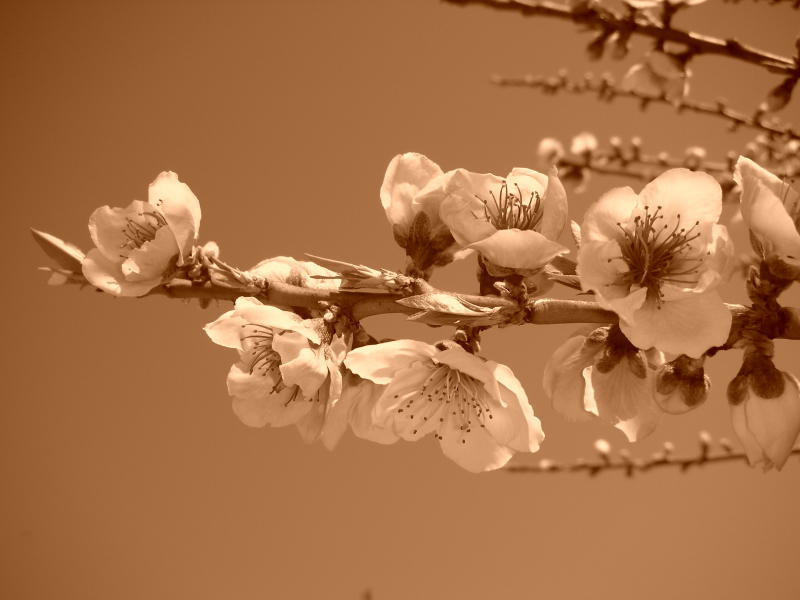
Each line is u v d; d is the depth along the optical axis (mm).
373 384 426
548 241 410
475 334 422
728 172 585
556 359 429
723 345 420
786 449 417
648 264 412
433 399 424
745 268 532
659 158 639
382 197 434
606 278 411
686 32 494
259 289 423
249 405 424
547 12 494
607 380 427
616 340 426
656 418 428
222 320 420
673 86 513
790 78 493
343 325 421
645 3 491
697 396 421
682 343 407
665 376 423
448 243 430
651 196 413
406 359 418
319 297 422
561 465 643
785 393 417
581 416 433
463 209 418
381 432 425
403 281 419
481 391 424
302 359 412
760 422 418
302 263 433
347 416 424
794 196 415
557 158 641
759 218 408
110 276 427
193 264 426
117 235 431
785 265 412
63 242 429
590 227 412
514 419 422
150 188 427
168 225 424
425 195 428
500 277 419
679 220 414
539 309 414
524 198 426
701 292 407
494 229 417
